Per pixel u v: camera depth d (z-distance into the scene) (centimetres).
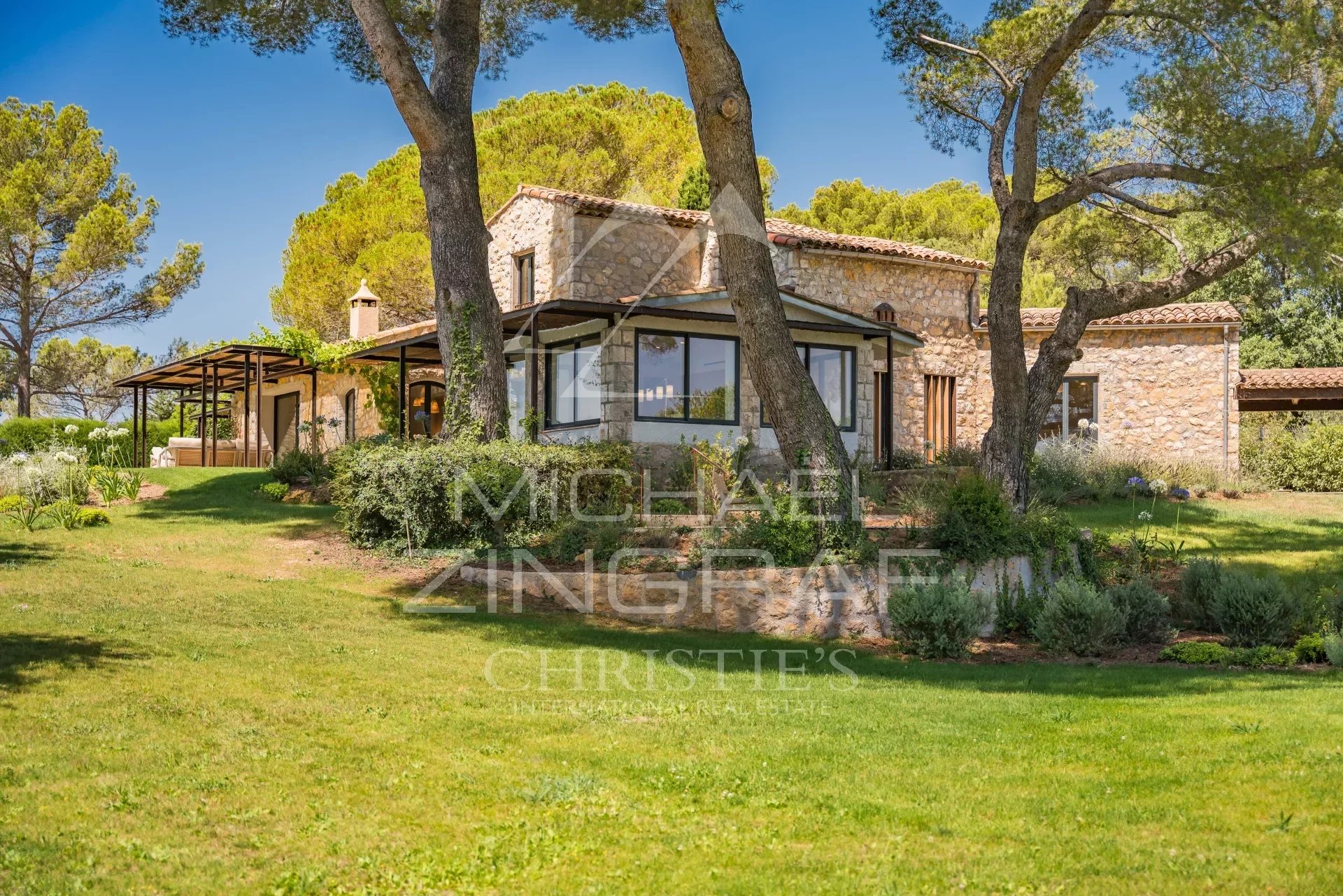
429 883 454
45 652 788
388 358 2219
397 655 894
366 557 1372
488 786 577
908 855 478
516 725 701
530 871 466
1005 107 1558
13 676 719
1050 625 1116
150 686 721
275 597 1109
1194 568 1287
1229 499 2086
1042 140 1723
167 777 559
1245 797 539
